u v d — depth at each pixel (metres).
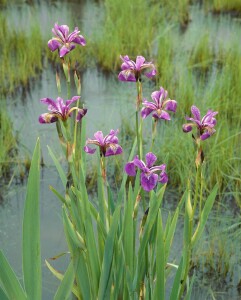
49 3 6.64
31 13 6.16
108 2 6.20
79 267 1.74
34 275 1.65
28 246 1.63
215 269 2.44
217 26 5.86
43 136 3.53
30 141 3.46
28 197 1.62
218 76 4.48
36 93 4.23
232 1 6.38
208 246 2.55
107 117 3.76
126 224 1.68
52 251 2.53
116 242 1.70
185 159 3.06
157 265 1.67
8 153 3.30
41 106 4.00
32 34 5.13
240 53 4.77
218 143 3.18
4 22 5.54
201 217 1.68
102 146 1.66
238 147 3.22
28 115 3.84
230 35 5.54
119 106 3.98
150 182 1.56
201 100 3.79
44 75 4.60
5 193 2.91
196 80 4.44
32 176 1.61
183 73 4.33
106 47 4.89
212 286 2.36
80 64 4.76
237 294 2.33
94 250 1.72
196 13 6.34
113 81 4.52
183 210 2.78
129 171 1.58
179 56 4.93
